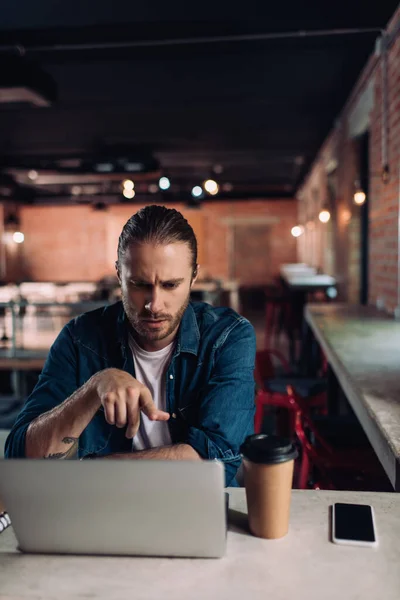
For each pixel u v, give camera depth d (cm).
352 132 659
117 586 92
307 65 562
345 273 738
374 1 409
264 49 506
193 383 148
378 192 508
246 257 1645
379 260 511
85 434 150
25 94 524
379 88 494
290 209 1620
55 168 1042
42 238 1697
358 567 96
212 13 418
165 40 463
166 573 95
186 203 1416
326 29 443
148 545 99
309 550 101
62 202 1484
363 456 235
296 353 788
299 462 260
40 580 94
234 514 116
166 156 1092
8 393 624
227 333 150
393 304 456
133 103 704
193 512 95
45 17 430
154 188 1437
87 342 152
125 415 116
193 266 133
